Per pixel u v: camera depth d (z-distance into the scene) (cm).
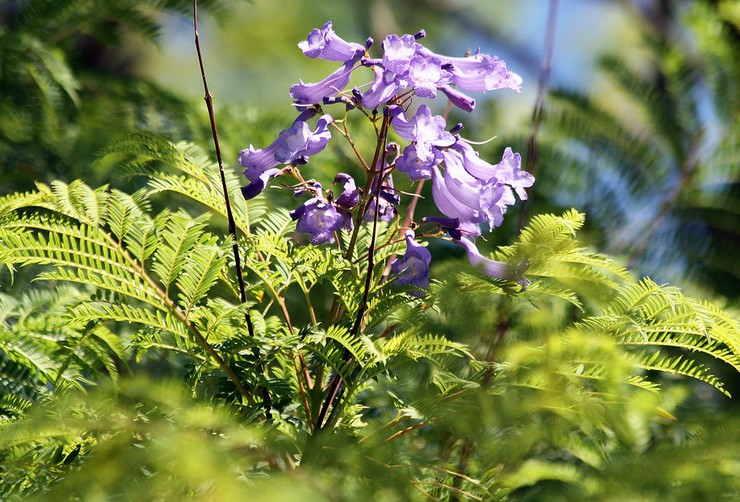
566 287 187
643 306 187
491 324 185
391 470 179
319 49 189
